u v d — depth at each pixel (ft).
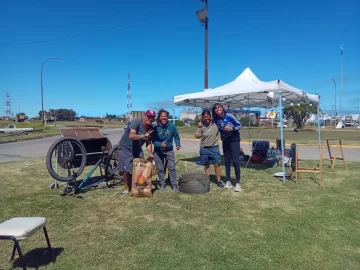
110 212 16.60
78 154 20.53
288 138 77.36
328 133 107.65
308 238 13.10
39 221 10.67
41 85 122.31
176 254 11.71
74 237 13.42
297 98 30.09
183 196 19.53
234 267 10.77
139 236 13.39
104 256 11.65
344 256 11.56
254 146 32.81
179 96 30.40
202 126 21.84
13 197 19.79
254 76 28.32
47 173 28.45
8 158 42.63
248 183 23.16
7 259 11.54
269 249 12.10
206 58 51.37
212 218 15.53
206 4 50.11
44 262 11.27
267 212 16.42
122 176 23.16
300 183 23.16
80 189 20.81
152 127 19.92
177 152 45.19
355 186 22.22
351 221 15.07
